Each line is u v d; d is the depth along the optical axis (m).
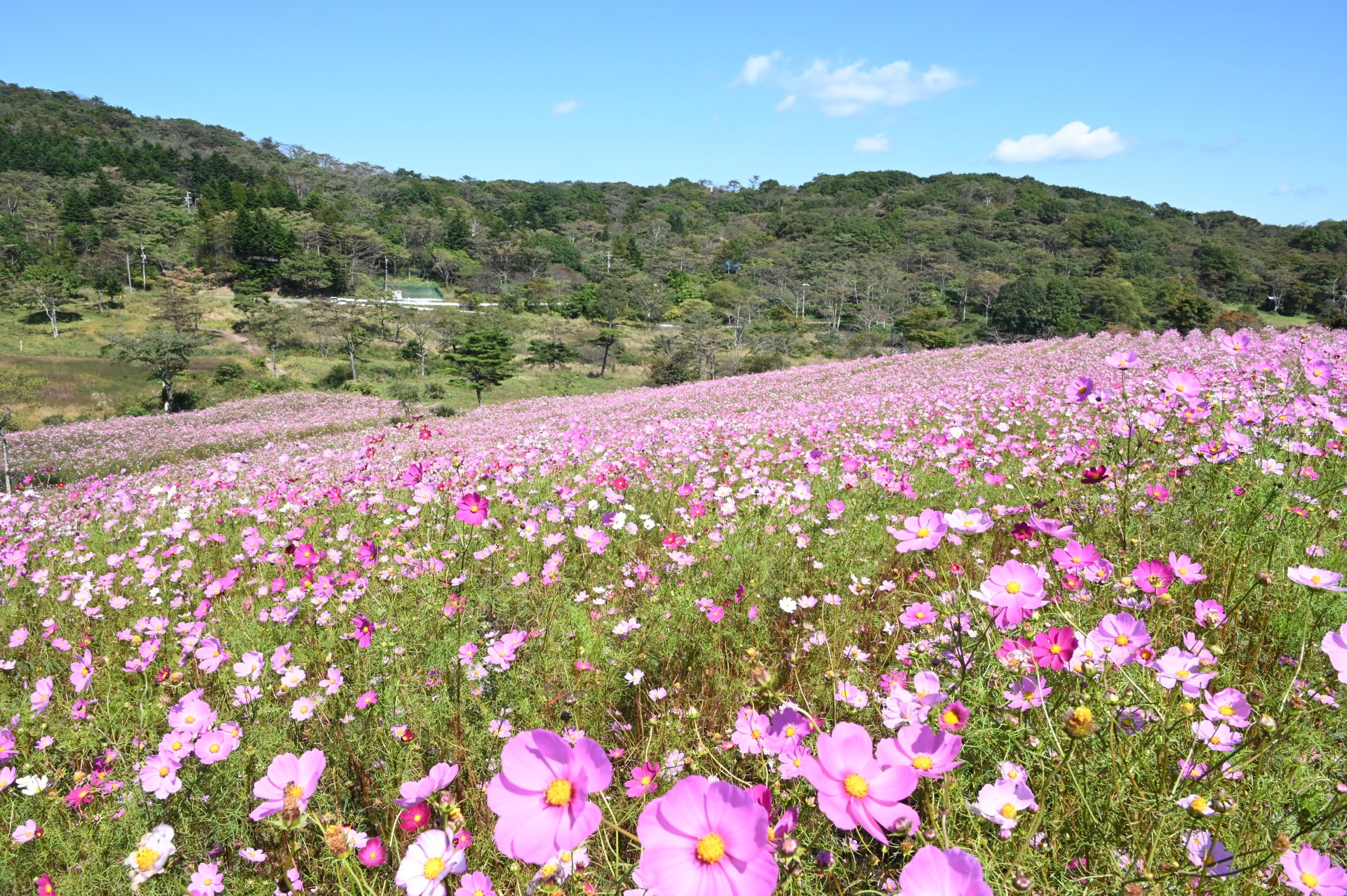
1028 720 1.58
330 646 2.77
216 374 41.06
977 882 0.92
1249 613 2.12
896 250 110.25
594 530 3.77
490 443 11.78
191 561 4.03
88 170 103.88
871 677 2.20
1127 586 1.82
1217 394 4.05
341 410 28.91
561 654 2.63
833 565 3.34
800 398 18.09
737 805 0.91
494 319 64.69
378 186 130.00
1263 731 1.36
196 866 1.79
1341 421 2.73
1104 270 99.00
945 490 4.48
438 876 1.15
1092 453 3.68
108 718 2.51
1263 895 1.21
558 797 0.96
